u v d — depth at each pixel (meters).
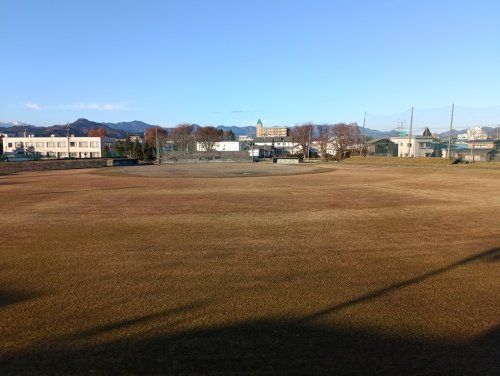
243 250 8.20
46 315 4.99
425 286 6.00
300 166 48.31
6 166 42.47
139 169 43.56
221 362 3.83
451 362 3.82
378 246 8.49
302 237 9.39
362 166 45.88
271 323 4.71
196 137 88.88
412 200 15.92
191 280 6.33
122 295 5.68
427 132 65.12
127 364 3.79
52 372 3.64
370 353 4.00
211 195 18.11
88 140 103.56
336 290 5.84
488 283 6.13
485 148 56.12
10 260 7.54
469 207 13.90
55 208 14.27
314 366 3.75
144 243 8.84
